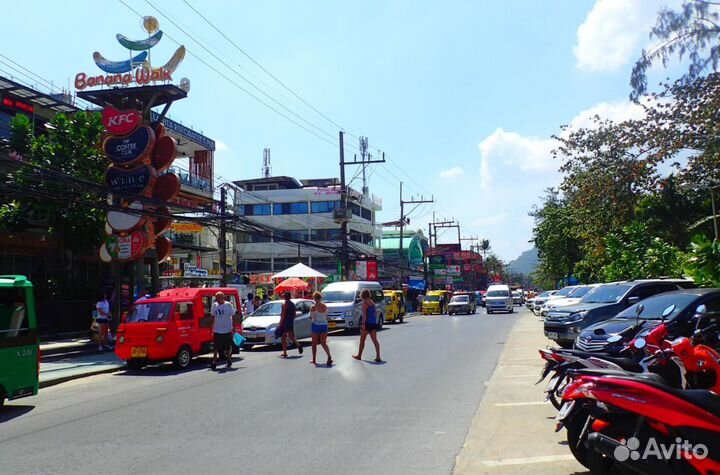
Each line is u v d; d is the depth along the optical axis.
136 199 21.06
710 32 8.92
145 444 7.01
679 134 17.47
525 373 11.95
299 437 7.19
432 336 21.56
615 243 23.05
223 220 28.97
